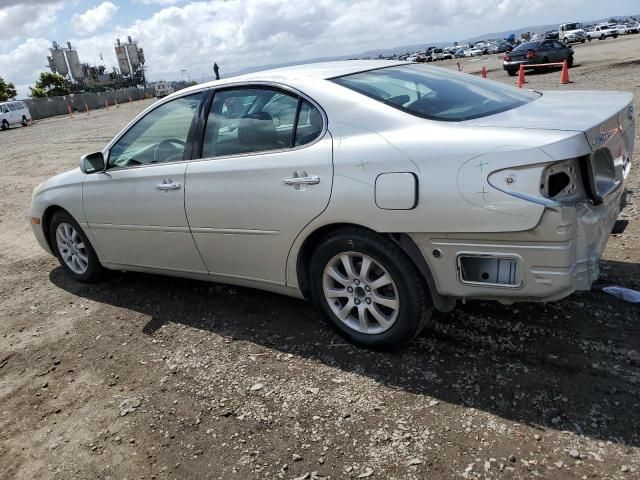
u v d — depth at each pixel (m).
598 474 2.20
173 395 3.12
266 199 3.29
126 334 3.94
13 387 3.46
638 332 3.08
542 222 2.43
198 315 4.07
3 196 9.95
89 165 4.27
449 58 66.31
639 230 4.45
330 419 2.74
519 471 2.26
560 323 3.26
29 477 2.65
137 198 4.07
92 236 4.62
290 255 3.35
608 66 20.94
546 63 23.53
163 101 4.06
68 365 3.63
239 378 3.20
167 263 4.16
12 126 39.53
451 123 2.82
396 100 3.09
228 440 2.70
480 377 2.88
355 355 3.26
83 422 3.01
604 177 2.77
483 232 2.57
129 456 2.69
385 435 2.58
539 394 2.70
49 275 5.45
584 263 2.58
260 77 3.54
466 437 2.49
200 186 3.64
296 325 3.71
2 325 4.39
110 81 101.31
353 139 2.98
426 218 2.70
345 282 3.22
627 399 2.58
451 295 2.85
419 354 3.16
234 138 3.55
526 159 2.43
